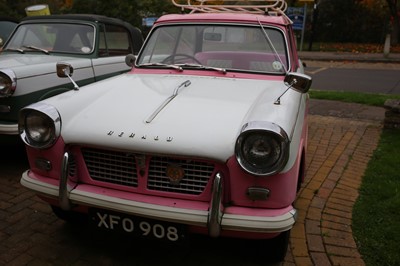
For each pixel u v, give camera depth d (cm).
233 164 222
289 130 227
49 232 312
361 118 674
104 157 249
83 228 319
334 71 1395
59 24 568
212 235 222
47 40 559
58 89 457
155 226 238
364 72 1364
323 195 377
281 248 265
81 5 1883
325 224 325
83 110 269
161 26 382
